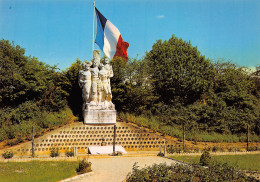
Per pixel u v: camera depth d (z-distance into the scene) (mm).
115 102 44906
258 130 46281
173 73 49000
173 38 53438
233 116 45500
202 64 50969
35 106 40219
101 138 36781
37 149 33812
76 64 44438
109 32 38688
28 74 41469
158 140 37594
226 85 50344
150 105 47156
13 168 24625
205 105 47000
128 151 36281
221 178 20141
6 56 40750
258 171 24844
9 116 37875
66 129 35938
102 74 38844
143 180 19500
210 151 35500
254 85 53844
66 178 21562
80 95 44438
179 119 44781
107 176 22703
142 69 47062
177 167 21359
